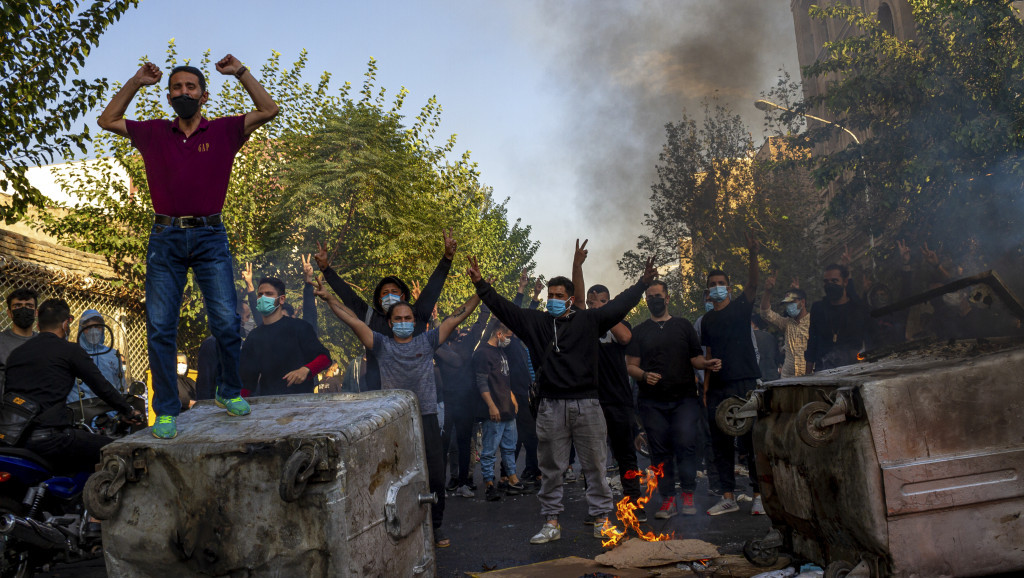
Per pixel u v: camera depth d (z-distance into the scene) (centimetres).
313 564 289
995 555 303
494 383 828
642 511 586
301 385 556
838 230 2233
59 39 834
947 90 1141
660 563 438
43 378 438
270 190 1730
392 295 567
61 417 439
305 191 1608
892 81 1205
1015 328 552
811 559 366
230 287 349
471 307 552
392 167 1753
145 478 306
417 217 1844
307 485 290
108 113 340
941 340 386
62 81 856
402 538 343
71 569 514
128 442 310
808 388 350
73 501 437
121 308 1370
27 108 828
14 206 880
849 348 689
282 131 1781
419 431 384
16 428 420
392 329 531
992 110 1100
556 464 547
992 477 305
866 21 1356
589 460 545
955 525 303
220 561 294
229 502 295
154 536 302
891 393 307
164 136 343
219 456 296
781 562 404
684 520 595
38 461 420
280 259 1655
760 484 405
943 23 1198
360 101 1783
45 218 1548
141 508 306
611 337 596
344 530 290
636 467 594
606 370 591
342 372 1562
